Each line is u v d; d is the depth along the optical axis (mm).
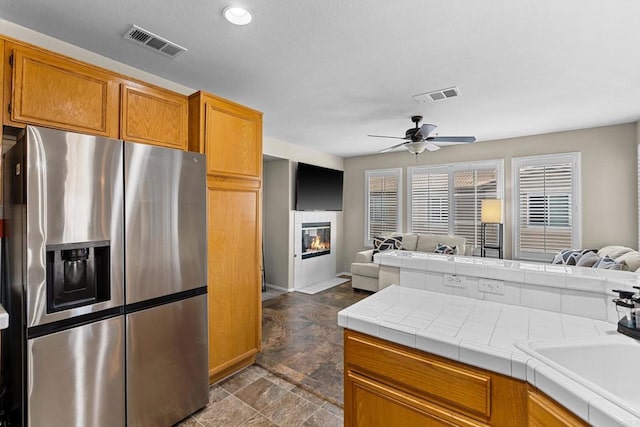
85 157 1555
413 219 5832
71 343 1510
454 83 2789
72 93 1729
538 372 923
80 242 1531
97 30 1956
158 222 1863
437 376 1149
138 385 1765
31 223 1385
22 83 1564
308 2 1694
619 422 698
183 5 1719
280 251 5406
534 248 4625
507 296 1598
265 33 1999
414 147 3676
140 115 2018
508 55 2279
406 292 1811
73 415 1519
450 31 1975
